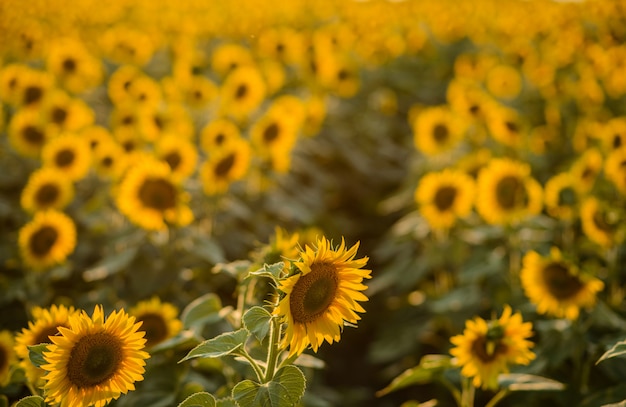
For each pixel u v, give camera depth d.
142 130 6.86
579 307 3.98
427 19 21.81
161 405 3.38
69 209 6.78
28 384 2.90
